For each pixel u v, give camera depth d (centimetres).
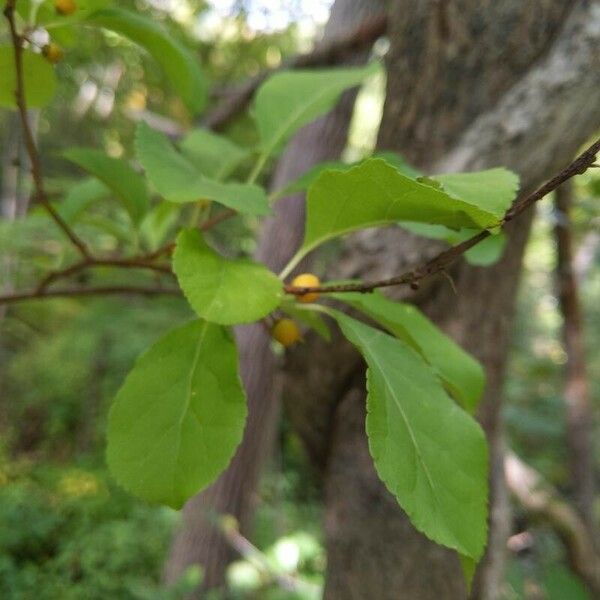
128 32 27
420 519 18
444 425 20
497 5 32
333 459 37
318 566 93
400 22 35
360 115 142
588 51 30
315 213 21
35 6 25
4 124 82
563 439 105
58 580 89
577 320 62
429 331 26
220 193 22
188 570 81
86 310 153
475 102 32
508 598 51
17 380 167
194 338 22
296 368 37
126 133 105
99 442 158
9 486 112
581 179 59
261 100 31
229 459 21
